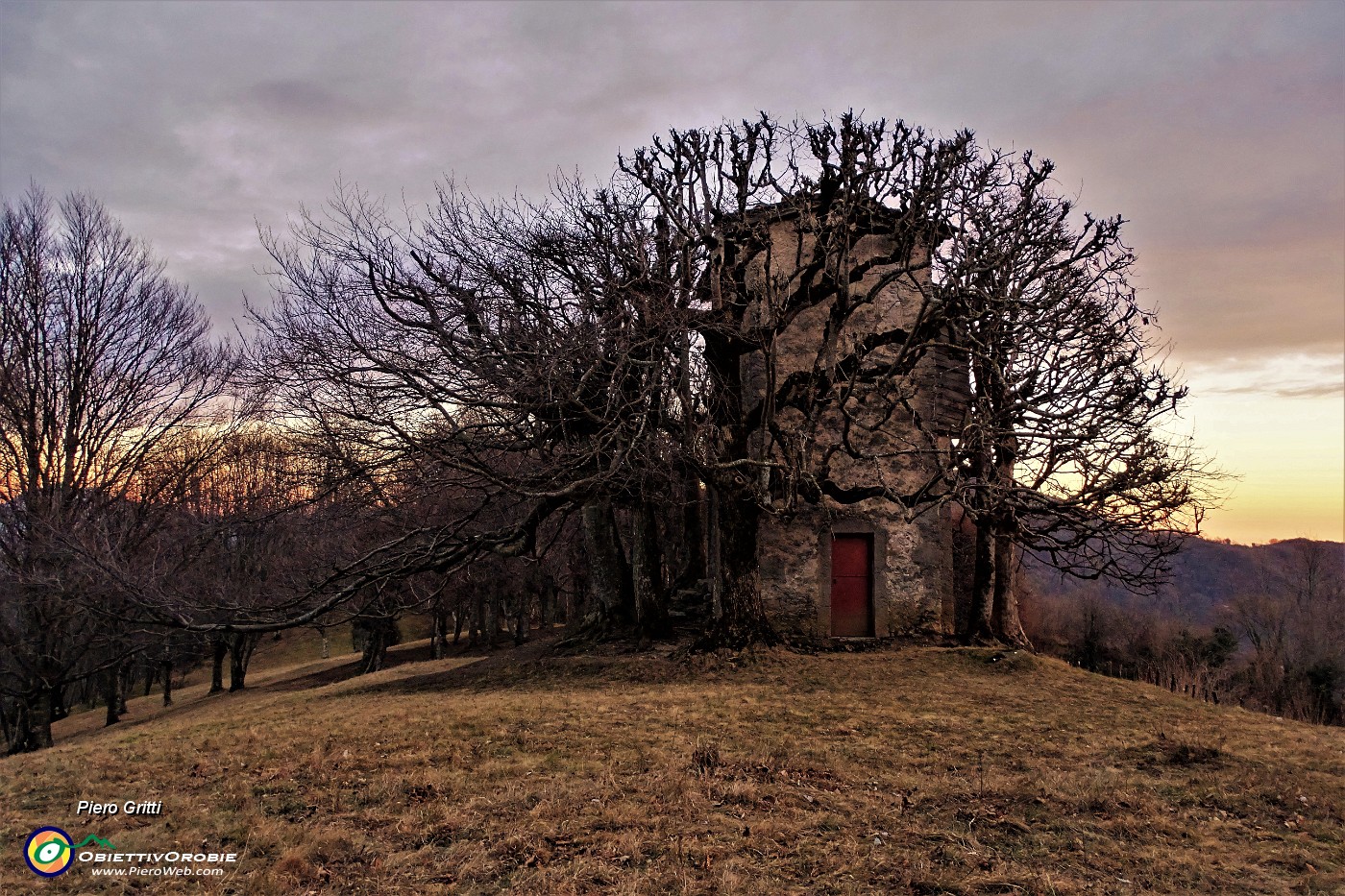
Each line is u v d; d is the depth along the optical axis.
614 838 7.12
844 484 18.58
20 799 8.62
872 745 10.40
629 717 11.80
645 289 15.97
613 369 15.04
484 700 14.02
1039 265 17.97
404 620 54.72
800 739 10.69
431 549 17.02
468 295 15.12
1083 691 14.60
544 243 16.58
